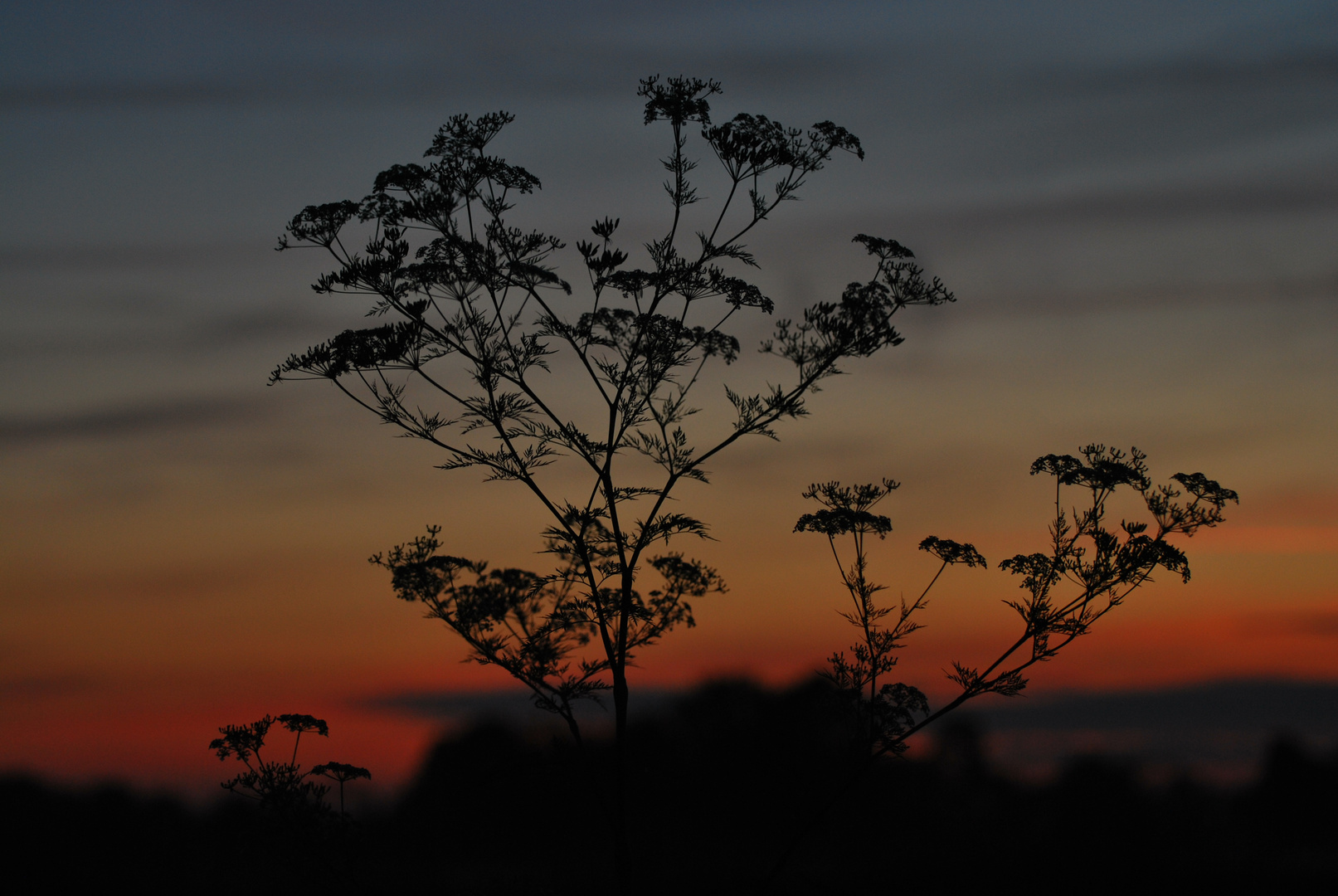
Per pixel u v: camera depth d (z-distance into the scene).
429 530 7.99
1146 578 7.64
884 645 8.62
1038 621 7.95
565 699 7.94
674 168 8.40
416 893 9.09
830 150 8.21
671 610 8.14
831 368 8.05
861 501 8.97
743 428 8.24
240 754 8.58
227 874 10.01
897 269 8.07
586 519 8.38
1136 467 8.02
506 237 8.18
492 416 8.28
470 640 7.73
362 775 8.79
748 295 8.36
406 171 8.18
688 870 10.13
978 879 10.05
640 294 8.41
